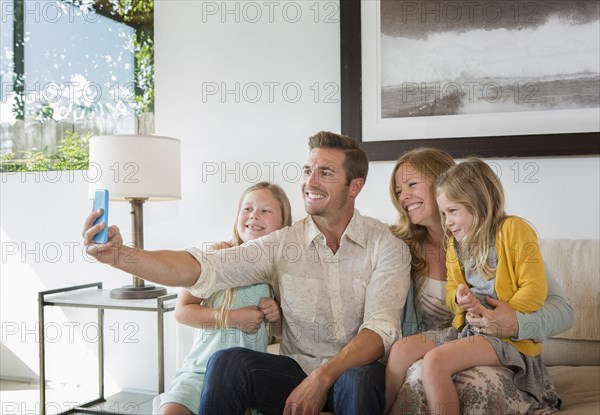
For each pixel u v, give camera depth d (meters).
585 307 1.85
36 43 3.10
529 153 2.27
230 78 2.75
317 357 1.63
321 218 1.65
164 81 2.87
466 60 2.37
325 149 1.65
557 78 2.26
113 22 2.96
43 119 3.08
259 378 1.45
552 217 2.28
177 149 2.57
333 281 1.64
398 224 1.77
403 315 1.72
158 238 2.87
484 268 1.57
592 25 2.22
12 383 3.12
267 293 1.74
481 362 1.43
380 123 2.47
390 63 2.46
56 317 3.06
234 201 2.74
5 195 3.14
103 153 2.46
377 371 1.49
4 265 3.15
